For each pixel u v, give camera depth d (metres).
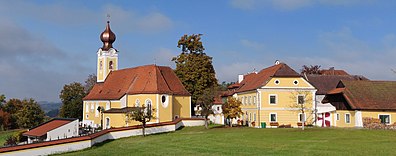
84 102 87.75
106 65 90.12
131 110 59.72
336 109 63.16
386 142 38.03
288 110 62.97
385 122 57.34
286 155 31.55
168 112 68.38
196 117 72.75
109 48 91.00
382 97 58.94
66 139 39.38
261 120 62.69
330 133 46.50
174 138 48.31
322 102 68.06
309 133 47.03
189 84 78.75
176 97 72.06
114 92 78.56
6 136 77.38
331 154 31.27
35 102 102.50
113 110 68.38
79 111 110.50
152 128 56.47
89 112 85.81
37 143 36.69
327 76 74.06
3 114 108.44
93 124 83.56
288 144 38.09
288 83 63.56
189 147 39.06
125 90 74.94
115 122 66.50
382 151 32.16
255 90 64.88
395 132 46.97
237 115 62.09
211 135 49.38
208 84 79.69
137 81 73.81
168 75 74.81
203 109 62.94
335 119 63.47
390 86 61.38
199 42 79.88
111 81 84.00
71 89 113.38
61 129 61.25
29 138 64.06
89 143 41.88
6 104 114.12
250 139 43.44
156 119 66.56
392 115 57.47
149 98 67.94
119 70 85.00
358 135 44.25
